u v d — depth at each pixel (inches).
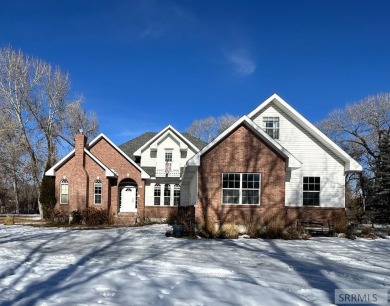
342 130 1846.7
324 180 929.5
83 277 335.3
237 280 341.1
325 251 579.8
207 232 726.5
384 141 1273.4
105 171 1226.6
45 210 1225.4
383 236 823.7
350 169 908.0
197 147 1411.2
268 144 802.8
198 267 400.2
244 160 799.7
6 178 1723.7
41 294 280.4
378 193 1194.6
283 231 754.8
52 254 486.0
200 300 269.0
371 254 564.7
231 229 741.3
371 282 360.2
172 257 474.6
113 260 442.6
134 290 291.0
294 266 437.4
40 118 1528.1
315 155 936.9
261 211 787.4
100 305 253.0
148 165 1363.2
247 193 794.2
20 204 2389.3
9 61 1455.5
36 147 1507.1
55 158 1534.2
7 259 435.2
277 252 553.0
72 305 252.7
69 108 1675.7
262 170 797.2
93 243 616.4
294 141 941.2
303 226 832.9
